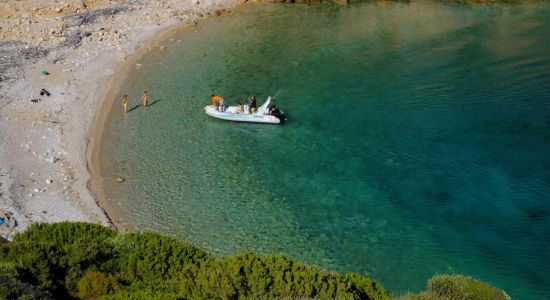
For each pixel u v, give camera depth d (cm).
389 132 4888
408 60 6325
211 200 3978
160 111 5200
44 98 5234
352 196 4056
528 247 3544
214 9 8012
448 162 4444
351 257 3462
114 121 5009
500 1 8225
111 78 5800
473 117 5078
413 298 2536
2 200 3709
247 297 2253
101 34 6825
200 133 4866
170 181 4184
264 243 3559
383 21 7575
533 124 4922
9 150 4359
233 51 6588
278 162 4475
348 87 5703
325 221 3791
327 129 4956
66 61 6069
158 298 2125
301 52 6575
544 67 6025
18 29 6750
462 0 8312
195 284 2358
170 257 2573
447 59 6325
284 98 5484
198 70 6078
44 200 3825
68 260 2498
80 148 4541
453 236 3650
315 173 4334
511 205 3931
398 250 3528
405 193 4084
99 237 2792
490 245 3562
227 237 3600
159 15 7619
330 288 2334
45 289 2328
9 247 2508
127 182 4156
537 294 3183
